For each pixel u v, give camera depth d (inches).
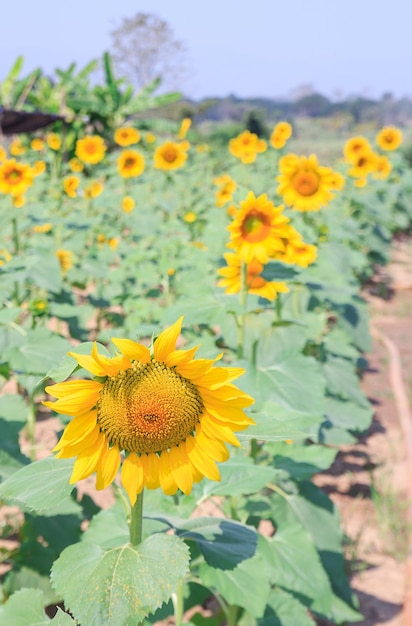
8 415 129.6
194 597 135.2
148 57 2014.0
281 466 136.9
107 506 181.3
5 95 781.3
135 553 69.5
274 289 132.3
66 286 251.9
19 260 186.7
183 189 558.6
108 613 64.7
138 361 68.1
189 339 221.8
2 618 80.1
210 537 85.4
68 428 67.2
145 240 364.2
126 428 67.5
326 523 153.1
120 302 272.8
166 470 69.8
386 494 200.8
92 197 415.8
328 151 2797.7
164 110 2080.5
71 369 66.9
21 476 73.4
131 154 448.5
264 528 181.8
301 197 206.5
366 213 439.2
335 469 218.1
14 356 150.1
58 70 803.4
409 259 511.5
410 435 235.9
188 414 68.3
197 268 268.2
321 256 214.4
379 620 153.9
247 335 167.5
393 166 631.2
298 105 7367.1
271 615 124.6
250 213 128.3
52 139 587.2
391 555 176.9
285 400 125.1
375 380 293.6
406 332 354.6
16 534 170.6
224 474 102.0
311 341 209.5
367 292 418.0
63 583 68.5
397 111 7416.3
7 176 249.6
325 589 126.6
